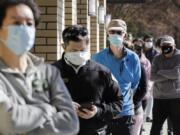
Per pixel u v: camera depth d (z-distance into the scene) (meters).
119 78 7.60
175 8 44.03
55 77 3.88
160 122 9.85
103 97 6.10
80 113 5.82
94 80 5.97
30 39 3.73
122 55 7.64
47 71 3.86
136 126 7.99
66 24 11.73
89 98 5.96
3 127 3.58
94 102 5.95
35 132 3.69
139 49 11.54
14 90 3.68
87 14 15.06
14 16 3.71
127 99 7.51
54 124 3.73
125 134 7.41
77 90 5.94
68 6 11.71
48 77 3.85
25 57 3.80
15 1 3.72
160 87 9.73
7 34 3.70
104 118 6.02
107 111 6.00
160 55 9.85
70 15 11.74
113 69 7.62
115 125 7.36
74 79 5.94
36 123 3.64
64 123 3.77
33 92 3.76
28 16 3.74
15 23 3.71
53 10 9.65
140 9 42.38
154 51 15.41
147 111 14.07
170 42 9.68
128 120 7.43
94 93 5.97
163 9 43.72
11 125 3.56
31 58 3.84
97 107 5.92
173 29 45.25
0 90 3.58
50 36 9.66
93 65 6.01
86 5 15.00
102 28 21.14
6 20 3.71
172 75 9.59
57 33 9.70
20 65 3.77
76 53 5.91
